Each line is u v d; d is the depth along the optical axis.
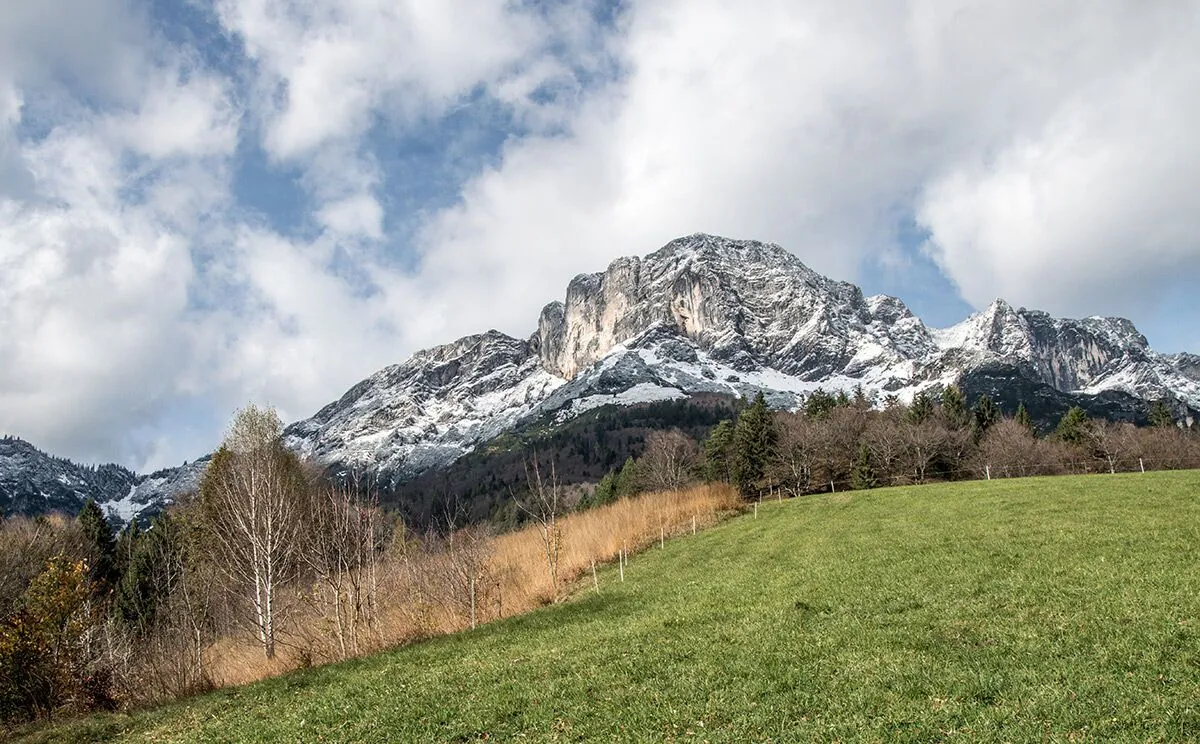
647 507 50.94
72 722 20.02
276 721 15.58
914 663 12.71
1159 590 15.39
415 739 12.71
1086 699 10.06
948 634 14.45
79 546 57.34
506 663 17.56
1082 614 14.41
